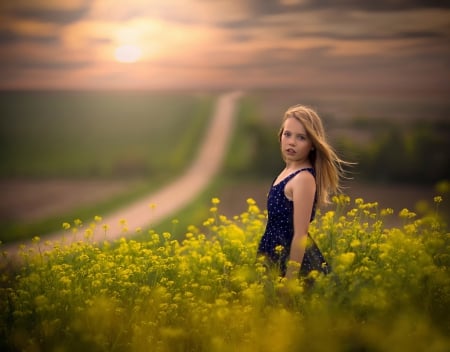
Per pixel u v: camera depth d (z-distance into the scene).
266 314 4.50
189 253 6.05
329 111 136.38
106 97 192.25
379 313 4.16
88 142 121.94
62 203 61.12
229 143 113.44
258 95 185.12
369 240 5.49
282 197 4.99
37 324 4.48
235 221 7.07
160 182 81.69
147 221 41.88
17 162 100.50
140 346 4.30
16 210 55.12
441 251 5.18
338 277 4.57
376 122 116.88
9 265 6.06
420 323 4.02
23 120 150.62
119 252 6.18
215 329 4.31
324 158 5.08
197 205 48.88
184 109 163.25
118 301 4.75
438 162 78.19
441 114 130.12
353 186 67.19
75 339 4.31
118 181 84.69
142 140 123.38
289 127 5.04
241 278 4.82
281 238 5.01
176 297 4.70
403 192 61.56
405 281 4.43
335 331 4.14
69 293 4.72
